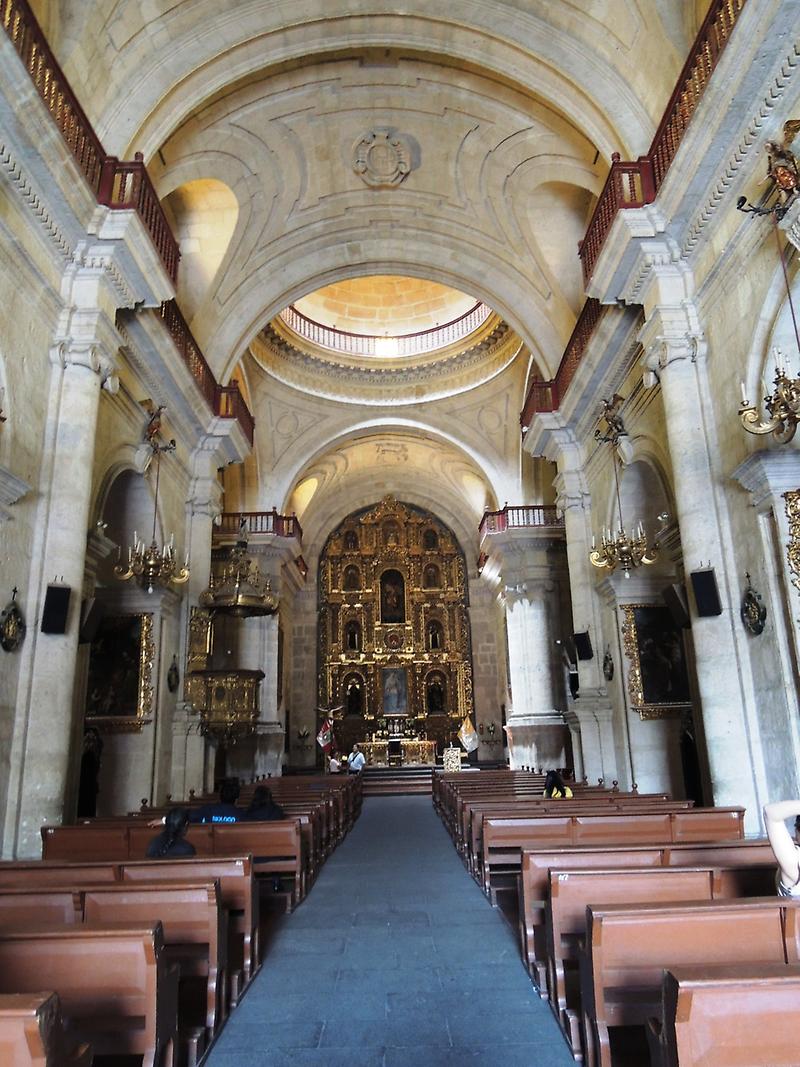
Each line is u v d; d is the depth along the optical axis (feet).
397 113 43.78
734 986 7.77
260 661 73.56
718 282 28.12
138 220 29.50
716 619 27.50
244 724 45.73
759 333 25.11
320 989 15.58
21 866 15.96
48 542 27.50
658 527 42.32
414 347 82.53
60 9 29.32
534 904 16.20
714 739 26.81
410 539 105.60
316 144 44.68
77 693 38.78
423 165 46.42
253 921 16.75
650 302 31.04
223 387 49.57
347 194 47.60
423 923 20.95
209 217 47.24
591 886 13.53
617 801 28.63
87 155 29.37
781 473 24.07
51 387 28.60
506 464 80.69
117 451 37.40
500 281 50.29
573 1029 12.35
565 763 71.77
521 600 76.48
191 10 33.09
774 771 25.38
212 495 49.52
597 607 46.91
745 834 25.62
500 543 76.95
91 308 29.22
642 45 32.14
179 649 45.21
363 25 35.96
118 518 42.04
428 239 49.80
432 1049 12.62
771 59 21.99
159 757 41.27
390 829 45.16
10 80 22.30
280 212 47.21
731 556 27.76
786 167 20.54
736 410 26.94
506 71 36.65
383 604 104.42
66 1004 10.01
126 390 37.68
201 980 15.70
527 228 46.85
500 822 23.32
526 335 51.21
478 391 78.89
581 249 40.29
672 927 10.71
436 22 35.70
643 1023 11.02
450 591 103.50
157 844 18.48
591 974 11.52
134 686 40.68
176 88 34.94
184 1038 12.10
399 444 95.40
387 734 95.40
